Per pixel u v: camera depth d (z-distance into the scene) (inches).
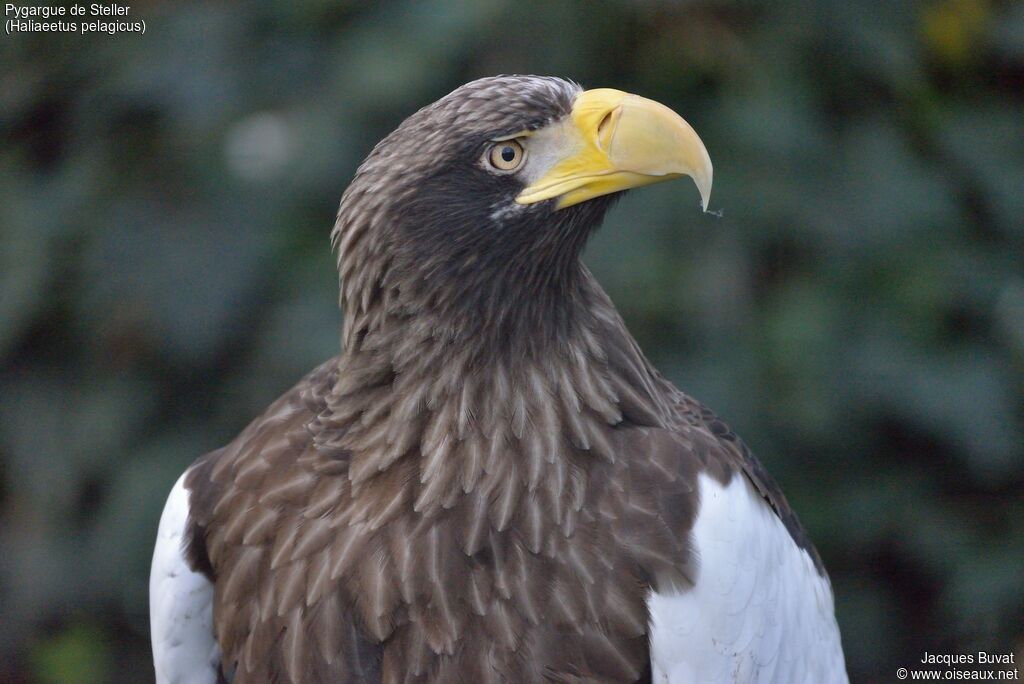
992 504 323.6
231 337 320.2
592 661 178.5
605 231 291.9
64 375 343.3
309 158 308.0
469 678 178.2
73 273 332.5
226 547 193.3
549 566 178.7
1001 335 309.6
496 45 303.4
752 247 294.7
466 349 181.2
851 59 310.0
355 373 187.5
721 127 299.1
